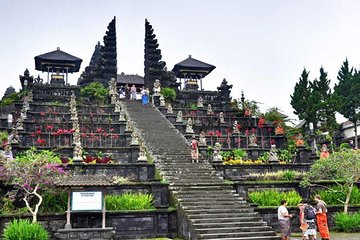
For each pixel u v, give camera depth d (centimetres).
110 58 5094
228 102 4512
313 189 2122
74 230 1541
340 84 5088
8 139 2528
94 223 1725
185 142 2767
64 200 1756
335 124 4197
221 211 1770
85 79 4922
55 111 3650
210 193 1936
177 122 3297
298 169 2491
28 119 3306
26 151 2331
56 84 4509
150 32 5359
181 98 4666
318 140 3800
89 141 2895
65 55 5241
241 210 1794
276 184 2077
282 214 1599
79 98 4247
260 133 3609
